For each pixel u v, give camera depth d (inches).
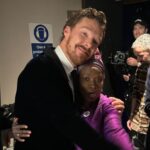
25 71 34.9
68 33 35.5
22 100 34.8
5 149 89.6
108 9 190.5
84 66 37.9
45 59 34.4
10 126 48.0
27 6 161.0
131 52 142.9
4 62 157.6
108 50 191.8
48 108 32.3
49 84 32.9
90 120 38.2
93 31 34.3
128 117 122.0
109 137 35.4
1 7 154.3
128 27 200.5
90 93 38.0
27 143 36.6
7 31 157.0
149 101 107.3
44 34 163.6
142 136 113.5
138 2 192.4
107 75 149.4
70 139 34.1
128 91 130.8
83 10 35.3
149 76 107.3
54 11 169.2
